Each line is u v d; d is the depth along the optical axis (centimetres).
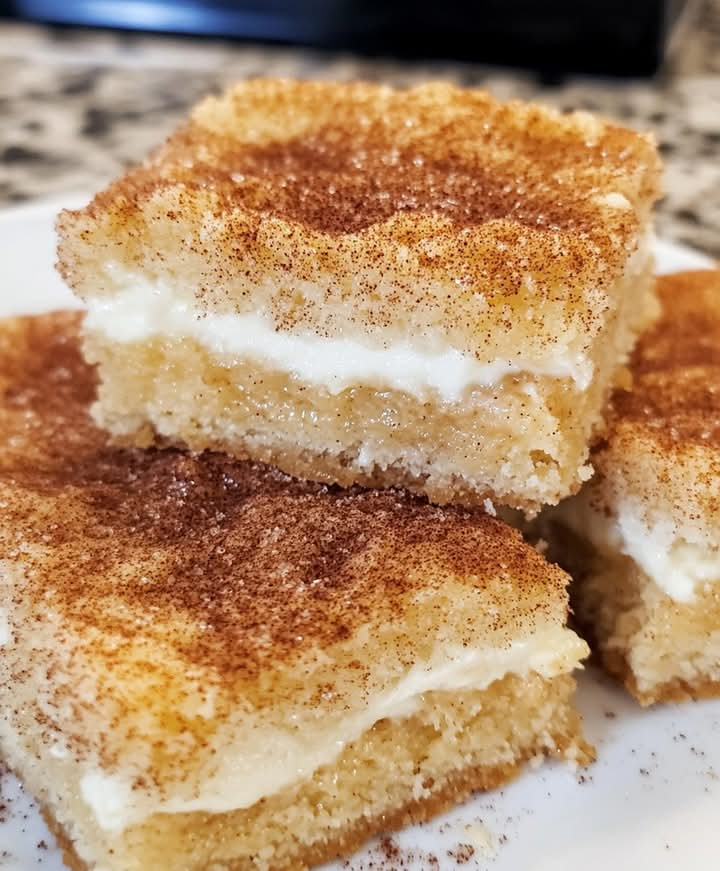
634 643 10
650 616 10
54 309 14
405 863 8
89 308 10
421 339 9
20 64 24
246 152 11
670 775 9
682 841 8
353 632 8
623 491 10
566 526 11
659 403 11
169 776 7
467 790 9
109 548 9
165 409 10
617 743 9
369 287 9
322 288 9
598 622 10
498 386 9
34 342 12
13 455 10
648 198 12
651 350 11
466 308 9
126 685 8
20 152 20
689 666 10
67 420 11
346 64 24
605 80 24
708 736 10
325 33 25
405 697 9
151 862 8
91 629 8
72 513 9
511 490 10
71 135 21
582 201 10
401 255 9
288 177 11
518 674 9
